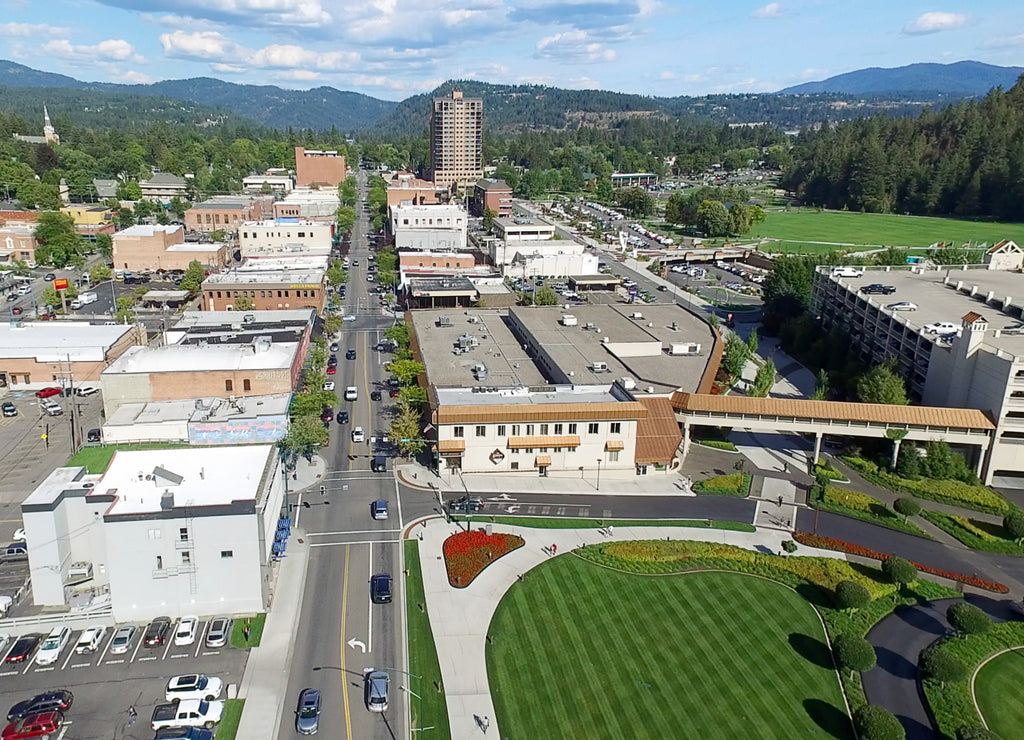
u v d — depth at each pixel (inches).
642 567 3341.5
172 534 2854.3
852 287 6840.6
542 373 5354.3
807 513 3927.2
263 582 2955.2
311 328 6412.4
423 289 7741.1
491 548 3432.6
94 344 5713.6
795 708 2524.6
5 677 2603.3
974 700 2571.4
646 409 4256.9
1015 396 4210.1
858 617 3021.7
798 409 4446.4
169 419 4222.4
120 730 2375.7
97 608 2935.5
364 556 3398.1
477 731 2399.1
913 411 4387.3
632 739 2378.2
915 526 3814.0
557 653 2778.1
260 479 3105.3
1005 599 3211.1
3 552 3344.0
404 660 2723.9
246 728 2385.6
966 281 7150.6
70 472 3218.5
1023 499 4183.1
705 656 2778.1
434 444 4293.8
